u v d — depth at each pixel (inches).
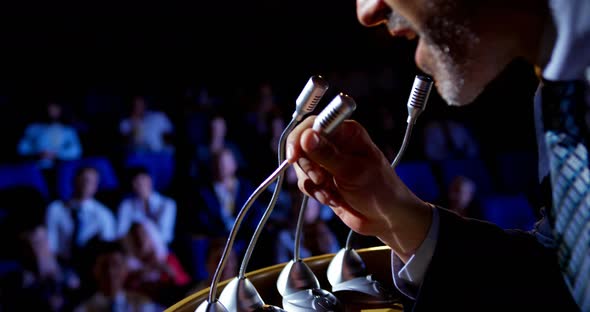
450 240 24.6
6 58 184.5
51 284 114.1
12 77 183.2
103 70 196.9
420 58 21.6
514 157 172.2
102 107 179.0
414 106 24.7
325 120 20.4
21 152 146.2
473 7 18.9
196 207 134.4
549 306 23.7
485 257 24.5
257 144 161.8
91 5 194.9
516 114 185.8
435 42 20.0
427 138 174.6
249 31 213.9
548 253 24.7
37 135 146.6
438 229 24.9
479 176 163.6
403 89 205.8
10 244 117.9
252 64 214.1
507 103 185.6
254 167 158.6
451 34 19.6
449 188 151.9
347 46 217.6
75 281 115.6
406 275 26.0
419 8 19.6
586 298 17.9
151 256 120.5
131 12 200.1
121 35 199.3
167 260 124.0
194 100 179.3
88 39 195.2
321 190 23.6
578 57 18.1
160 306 116.2
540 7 18.5
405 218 24.6
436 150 173.9
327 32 217.9
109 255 111.0
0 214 122.1
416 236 25.0
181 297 120.0
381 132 178.9
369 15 21.7
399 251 25.8
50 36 190.2
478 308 23.9
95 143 158.4
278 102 209.8
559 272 24.2
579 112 18.4
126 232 120.8
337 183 23.0
